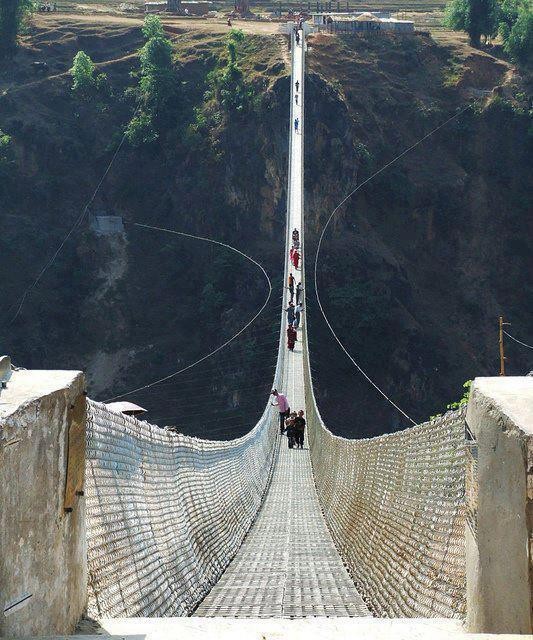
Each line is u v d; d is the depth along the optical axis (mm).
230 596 9016
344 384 84500
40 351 85250
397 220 96500
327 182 93500
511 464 3820
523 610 3703
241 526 15375
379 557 9125
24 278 88000
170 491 8625
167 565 7648
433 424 7051
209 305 87812
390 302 89438
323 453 23219
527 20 107500
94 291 89500
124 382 85188
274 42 104688
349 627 4594
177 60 104250
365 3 149125
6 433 3703
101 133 98500
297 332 52594
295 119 85562
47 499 4277
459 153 101438
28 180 93938
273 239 90438
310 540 14961
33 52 105188
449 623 4863
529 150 101562
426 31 111875
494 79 106875
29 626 4043
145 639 4199
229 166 93750
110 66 103938
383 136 100062
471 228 97750
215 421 83875
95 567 5703
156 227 94188
